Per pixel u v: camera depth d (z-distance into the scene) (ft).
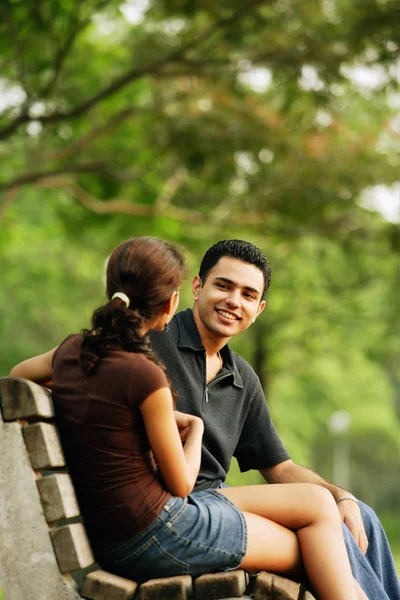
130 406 15.79
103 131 61.72
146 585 15.72
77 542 15.55
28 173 57.36
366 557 20.21
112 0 51.24
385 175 66.69
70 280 118.42
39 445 15.53
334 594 16.84
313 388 176.45
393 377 224.94
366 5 52.39
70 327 121.49
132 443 15.89
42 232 90.33
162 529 16.01
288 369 121.39
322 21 55.31
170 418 15.87
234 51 54.85
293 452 150.92
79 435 15.94
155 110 60.70
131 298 16.39
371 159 68.39
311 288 108.17
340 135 69.77
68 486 15.80
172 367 19.53
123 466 15.85
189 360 19.70
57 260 115.75
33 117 50.75
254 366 116.88
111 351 16.06
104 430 15.79
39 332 122.52
